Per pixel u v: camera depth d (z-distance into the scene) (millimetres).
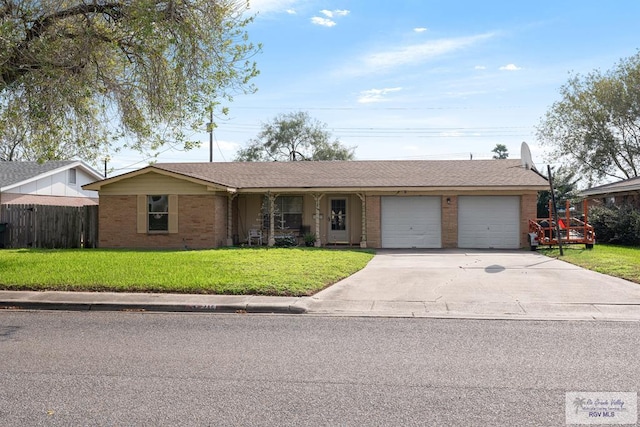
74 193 30453
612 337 7480
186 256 16250
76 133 13742
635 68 36094
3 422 4469
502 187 21297
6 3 12070
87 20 12711
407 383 5477
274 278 11719
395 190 21672
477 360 6332
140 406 4832
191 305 9672
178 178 20828
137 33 12461
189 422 4473
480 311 9391
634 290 10977
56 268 13188
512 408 4773
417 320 8773
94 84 13188
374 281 12312
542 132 39719
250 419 4535
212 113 13836
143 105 13773
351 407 4805
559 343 7145
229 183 22516
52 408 4781
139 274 12219
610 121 37438
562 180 26531
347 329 8086
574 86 38281
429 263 15906
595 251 18844
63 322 8602
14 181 25062
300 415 4621
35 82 12250
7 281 11352
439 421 4484
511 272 13711
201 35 12852
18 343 7184
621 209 23719
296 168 25062
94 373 5816
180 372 5863
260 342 7254
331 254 17344
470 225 22062
